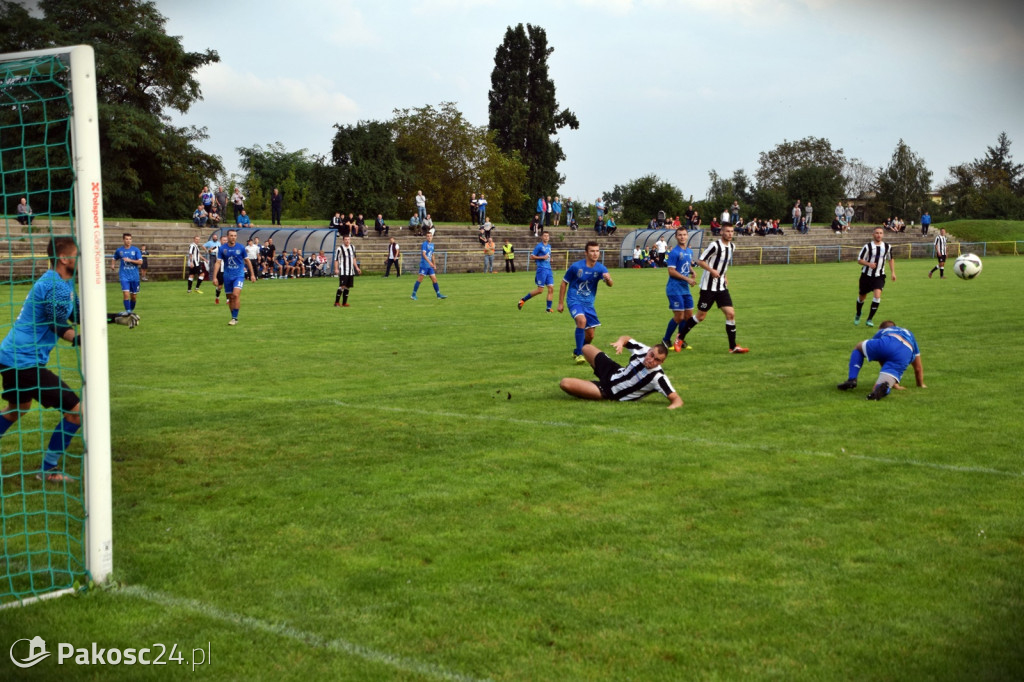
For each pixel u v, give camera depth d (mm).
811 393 8961
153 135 45094
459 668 3408
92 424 4180
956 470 6051
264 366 11031
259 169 72000
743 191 96062
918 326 15180
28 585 4203
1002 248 58625
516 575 4293
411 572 4344
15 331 5961
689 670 3379
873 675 3342
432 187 61375
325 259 34750
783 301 21422
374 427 7508
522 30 71875
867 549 4590
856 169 92938
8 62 4355
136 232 34125
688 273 12125
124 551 4629
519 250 42438
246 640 3645
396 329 15391
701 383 9602
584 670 3385
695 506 5320
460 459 6441
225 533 4910
